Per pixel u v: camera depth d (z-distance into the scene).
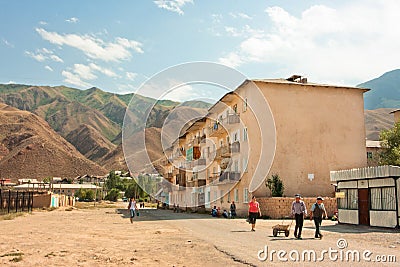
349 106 37.84
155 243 14.80
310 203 31.92
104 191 105.69
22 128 174.75
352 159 37.12
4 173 138.50
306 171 35.81
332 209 32.03
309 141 36.28
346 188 24.69
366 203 22.95
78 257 11.42
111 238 16.75
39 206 57.19
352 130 37.53
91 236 17.62
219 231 19.31
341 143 37.09
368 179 22.73
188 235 17.52
